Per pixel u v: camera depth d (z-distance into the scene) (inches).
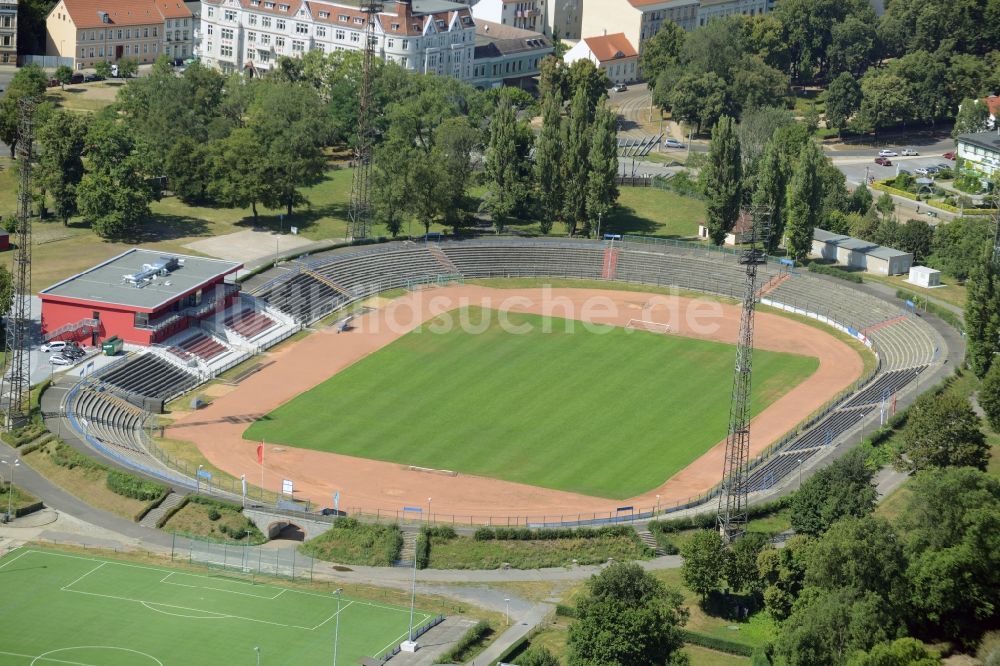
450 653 7303.2
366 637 7470.5
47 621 7470.5
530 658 6860.2
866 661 6624.0
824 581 7381.9
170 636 7386.8
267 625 7544.3
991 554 7544.3
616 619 6953.7
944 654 7465.6
